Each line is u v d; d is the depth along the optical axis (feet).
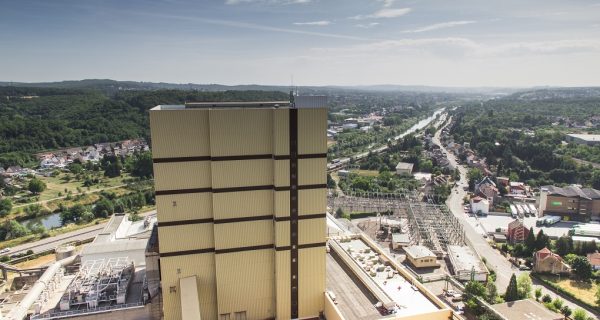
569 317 354.74
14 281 350.43
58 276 320.70
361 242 377.71
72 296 280.10
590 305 373.40
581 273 427.33
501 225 607.37
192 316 226.99
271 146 248.52
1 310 302.86
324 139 251.19
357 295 277.23
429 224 566.36
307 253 263.08
